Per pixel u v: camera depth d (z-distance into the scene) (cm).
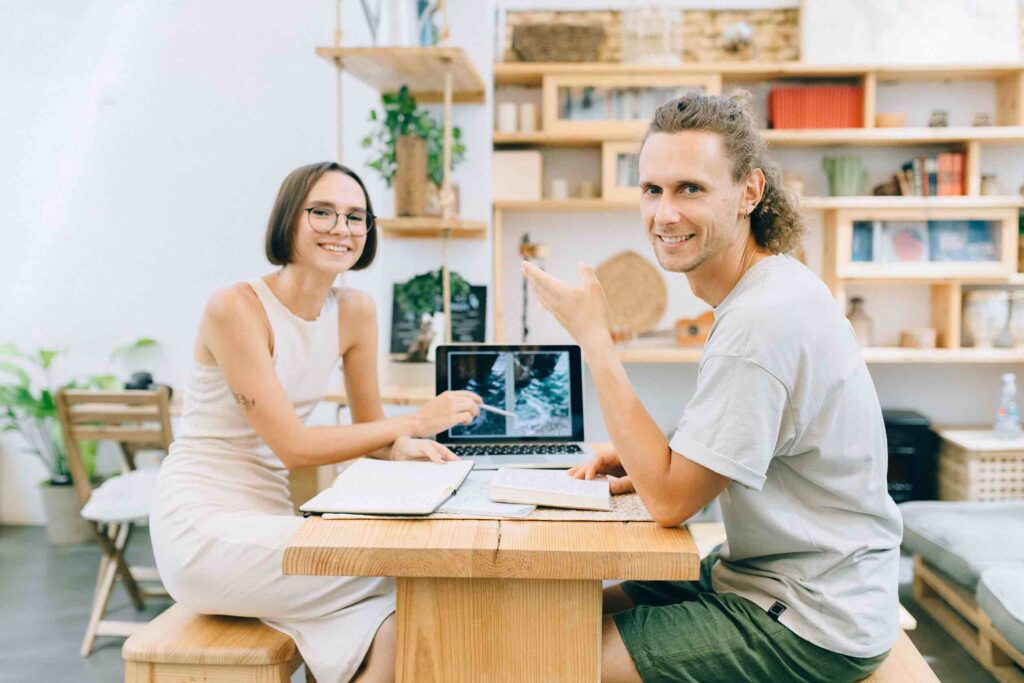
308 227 169
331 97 390
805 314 121
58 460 385
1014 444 360
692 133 123
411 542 113
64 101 396
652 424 127
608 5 393
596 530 119
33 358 402
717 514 356
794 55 391
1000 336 389
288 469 174
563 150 407
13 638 279
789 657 125
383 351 352
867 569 126
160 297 403
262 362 166
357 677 137
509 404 182
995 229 385
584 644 120
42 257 403
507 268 416
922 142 391
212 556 148
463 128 348
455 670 122
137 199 400
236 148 396
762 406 118
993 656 247
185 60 394
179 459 169
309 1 387
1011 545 259
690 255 126
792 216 136
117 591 321
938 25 376
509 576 111
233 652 133
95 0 390
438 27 347
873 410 129
